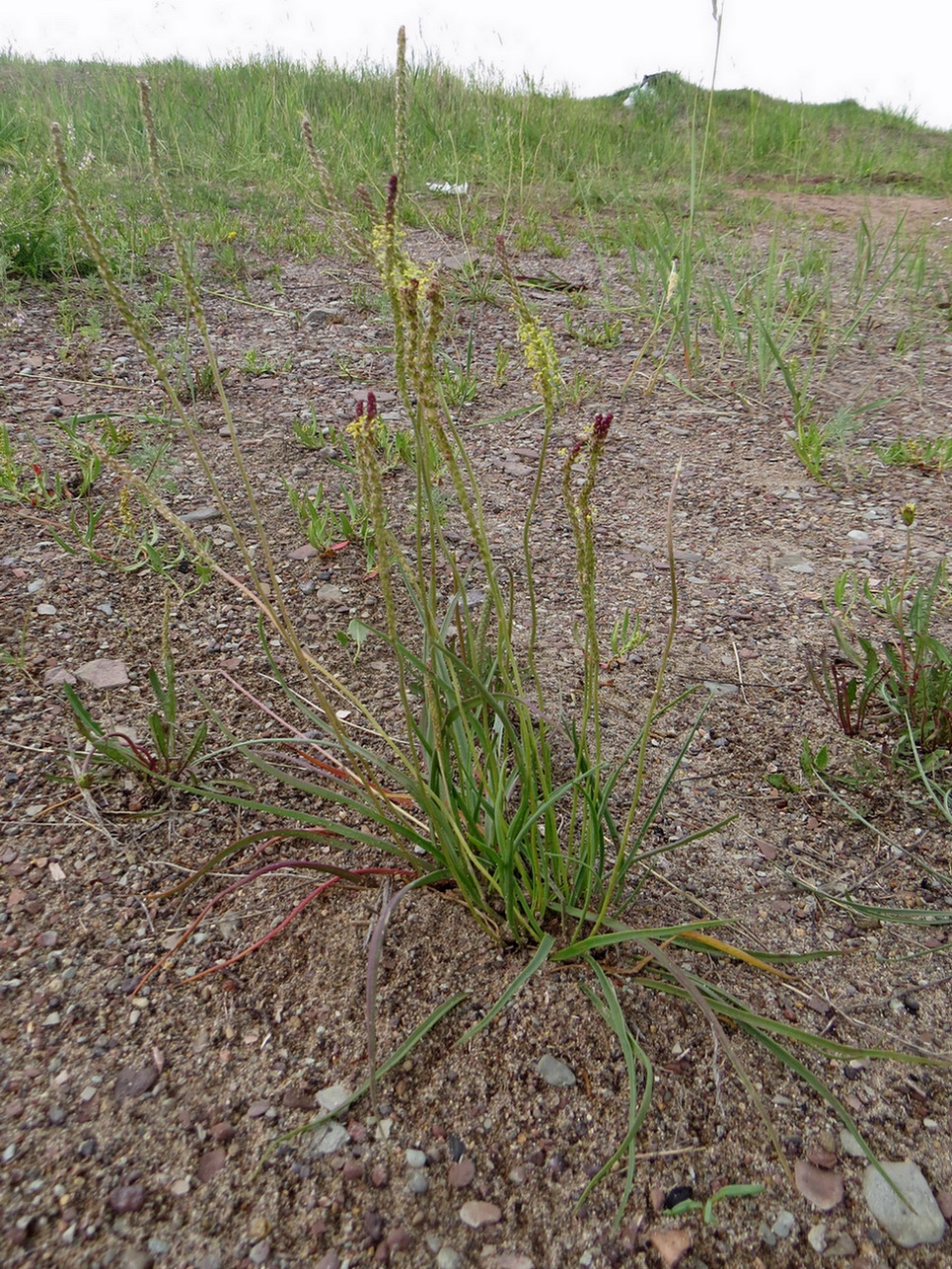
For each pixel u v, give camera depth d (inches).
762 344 40.2
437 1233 12.8
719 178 78.6
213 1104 13.9
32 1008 14.9
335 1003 15.5
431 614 15.2
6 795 18.5
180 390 35.8
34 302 41.8
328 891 17.3
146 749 19.7
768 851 19.0
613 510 31.5
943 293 53.2
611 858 18.3
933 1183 13.6
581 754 16.1
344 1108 13.9
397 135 13.4
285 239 52.4
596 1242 12.8
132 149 63.2
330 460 31.3
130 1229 12.4
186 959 15.9
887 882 18.5
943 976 16.7
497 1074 14.6
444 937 16.5
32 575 24.8
